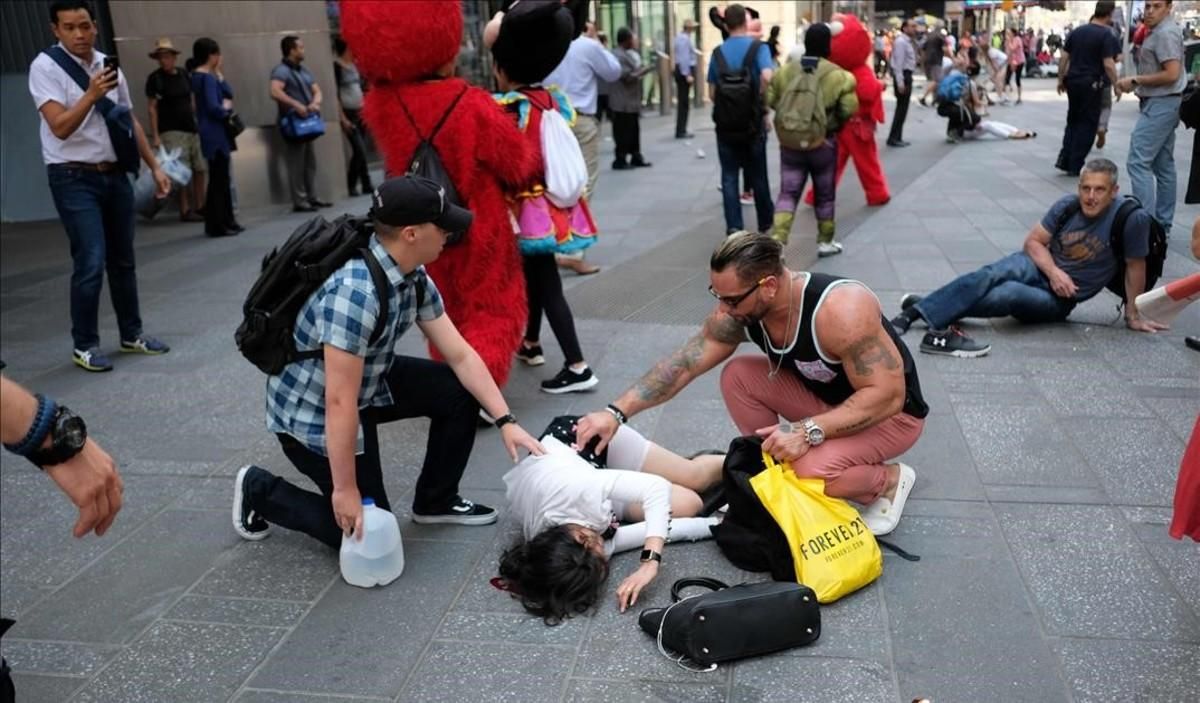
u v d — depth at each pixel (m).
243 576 3.27
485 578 3.20
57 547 3.51
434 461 3.44
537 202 4.39
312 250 2.87
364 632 2.93
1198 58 6.69
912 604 2.92
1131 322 5.29
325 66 10.78
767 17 22.50
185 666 2.80
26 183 10.47
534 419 4.47
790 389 3.41
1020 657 2.66
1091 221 5.18
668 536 3.25
